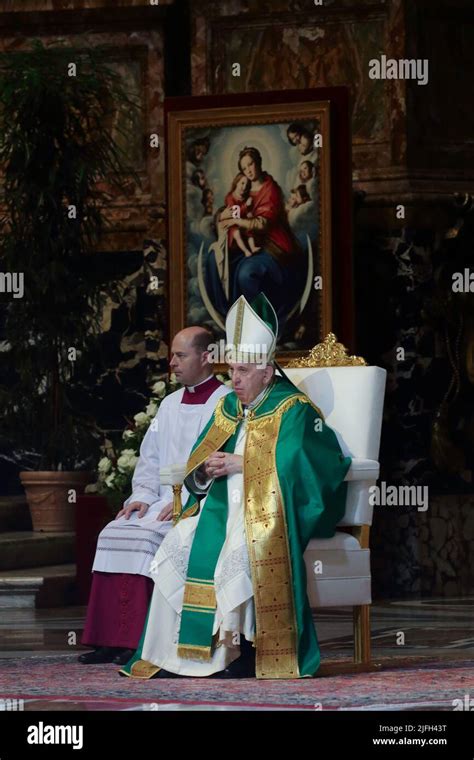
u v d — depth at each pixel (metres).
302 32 14.68
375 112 14.40
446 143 14.42
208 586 7.71
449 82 14.49
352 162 14.19
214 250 13.87
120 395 15.05
